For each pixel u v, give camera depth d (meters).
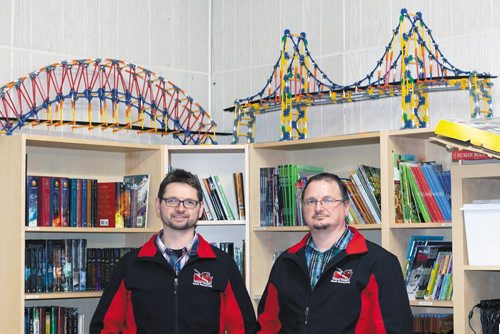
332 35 4.82
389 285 3.21
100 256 4.43
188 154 4.84
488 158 3.52
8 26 4.52
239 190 4.63
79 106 4.77
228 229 4.86
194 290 3.47
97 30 4.89
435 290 3.86
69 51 4.75
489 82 4.06
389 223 4.00
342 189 3.32
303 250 3.36
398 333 3.16
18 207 4.04
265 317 3.48
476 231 3.53
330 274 3.27
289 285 3.35
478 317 3.70
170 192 3.45
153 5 5.18
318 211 3.27
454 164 3.63
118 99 4.61
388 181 4.01
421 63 4.15
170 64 5.25
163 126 4.88
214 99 5.43
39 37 4.63
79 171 4.64
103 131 4.86
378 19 4.60
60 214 4.27
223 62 5.40
